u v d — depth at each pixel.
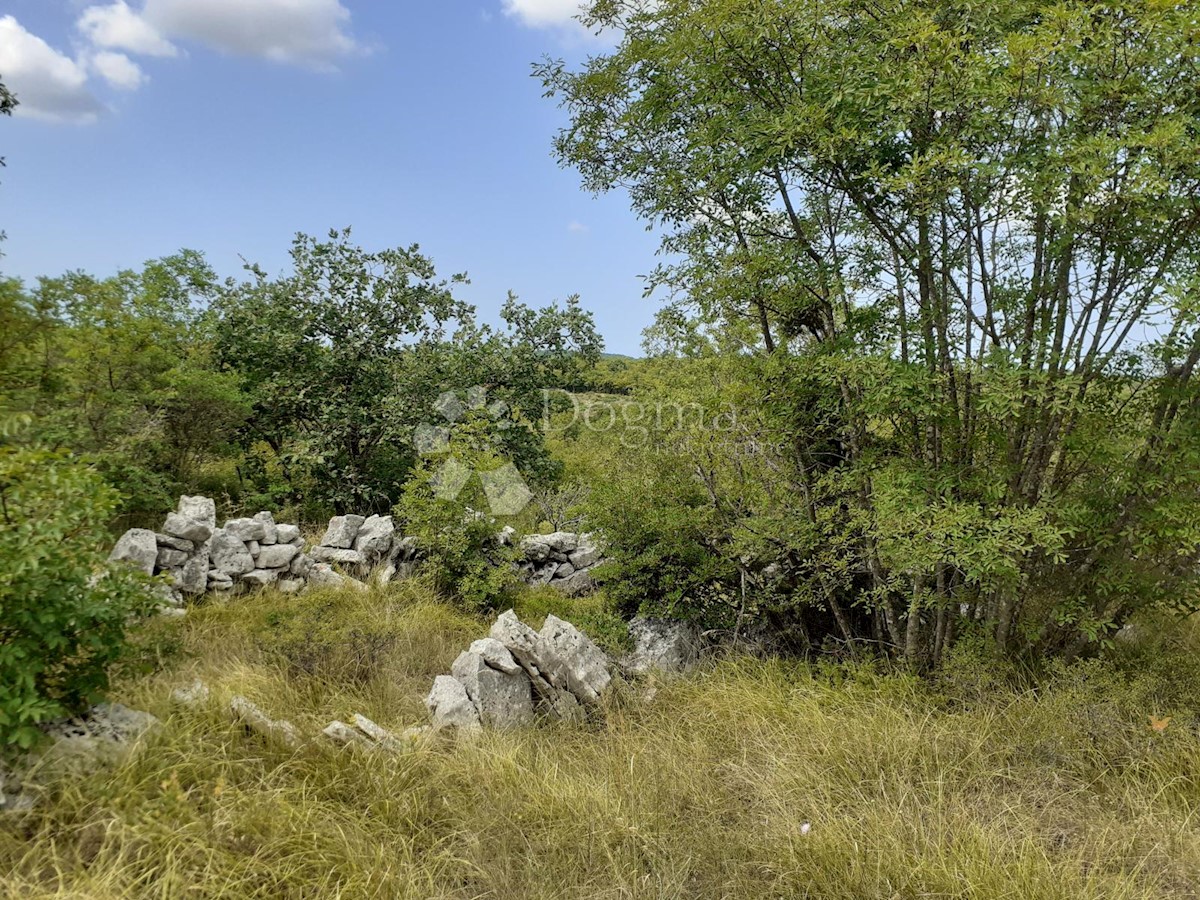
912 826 3.22
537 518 10.93
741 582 5.74
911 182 3.91
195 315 12.59
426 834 3.23
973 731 4.04
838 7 4.26
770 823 3.41
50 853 2.65
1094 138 3.64
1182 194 3.86
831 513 5.01
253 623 5.55
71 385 7.94
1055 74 3.81
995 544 3.87
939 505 4.35
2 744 2.88
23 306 6.88
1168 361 4.20
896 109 4.13
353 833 3.07
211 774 3.26
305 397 10.36
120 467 7.53
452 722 4.16
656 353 6.18
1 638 3.01
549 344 11.66
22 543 2.90
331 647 5.09
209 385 8.99
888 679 4.64
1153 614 4.84
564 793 3.54
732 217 5.28
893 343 4.54
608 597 6.28
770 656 5.64
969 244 4.29
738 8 4.20
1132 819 3.38
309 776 3.47
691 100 5.07
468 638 5.95
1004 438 4.31
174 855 2.70
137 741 3.23
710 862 3.19
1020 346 4.19
